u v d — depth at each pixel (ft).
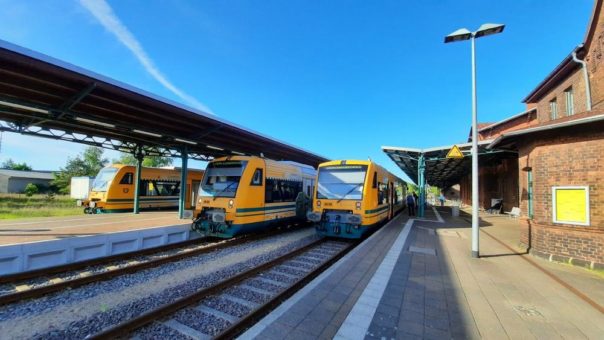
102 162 184.75
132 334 13.88
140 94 29.22
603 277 20.10
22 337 13.83
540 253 25.55
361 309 14.34
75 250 28.27
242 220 35.45
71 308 17.04
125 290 19.94
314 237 41.29
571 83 40.83
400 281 18.74
